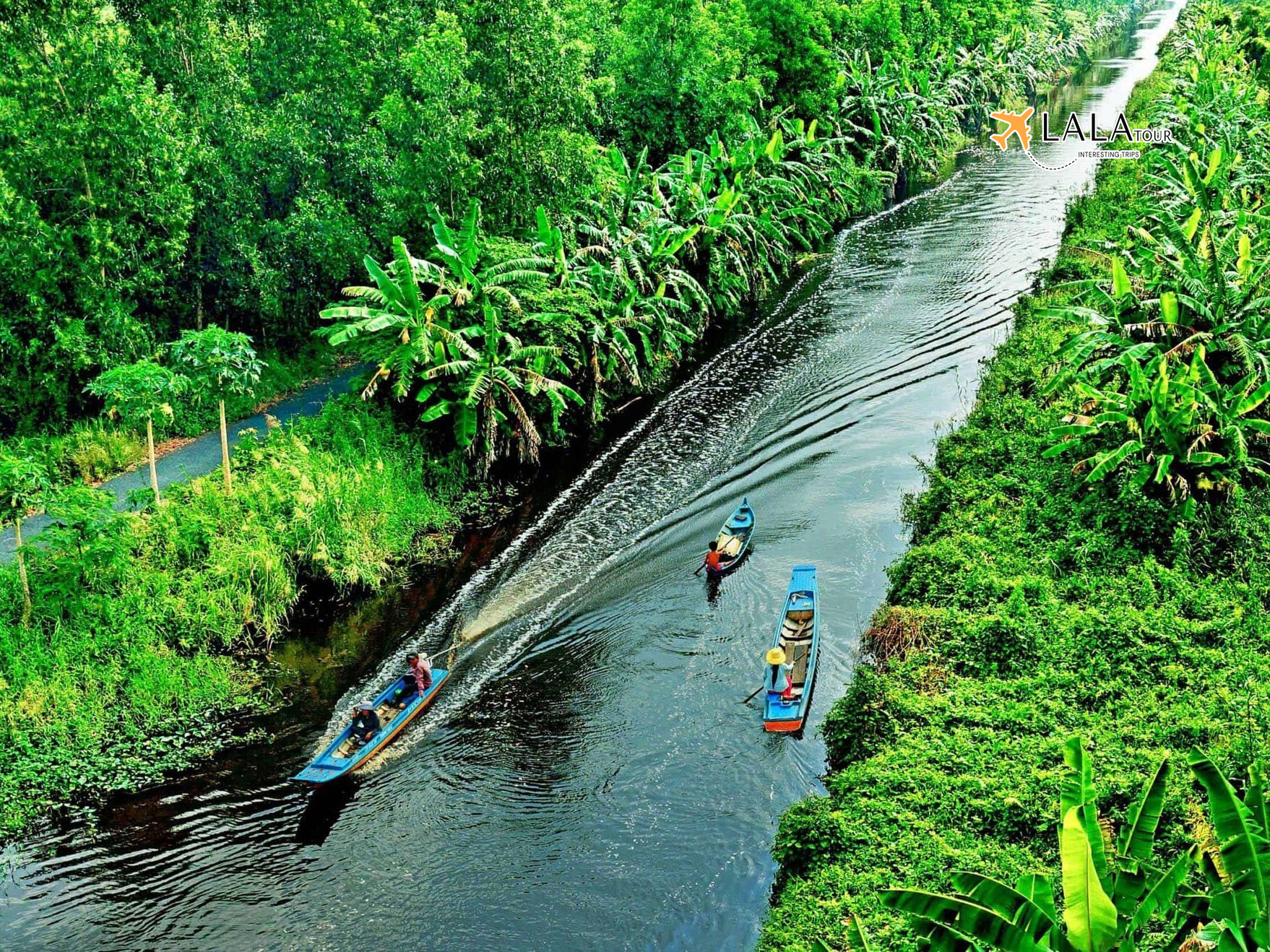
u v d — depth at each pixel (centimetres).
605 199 4141
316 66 3909
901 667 2167
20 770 2125
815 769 2064
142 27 3409
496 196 3556
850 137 6594
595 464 3438
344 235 3578
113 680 2328
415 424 3303
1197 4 10925
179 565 2597
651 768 2108
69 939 1775
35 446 2994
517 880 1858
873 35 7325
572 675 2414
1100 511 2547
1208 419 2548
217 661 2462
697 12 4950
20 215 2895
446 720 2298
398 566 2873
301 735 2273
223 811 2062
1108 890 1121
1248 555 2373
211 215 3453
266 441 3069
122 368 2598
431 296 3462
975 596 2338
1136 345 2725
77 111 2973
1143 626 2136
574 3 4678
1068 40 12506
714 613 2586
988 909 1067
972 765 1831
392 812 2041
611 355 3638
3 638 2289
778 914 1619
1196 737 1805
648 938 1727
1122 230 4419
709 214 4441
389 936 1762
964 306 4562
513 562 2898
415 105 3347
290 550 2727
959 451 3003
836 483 3134
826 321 4538
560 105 3516
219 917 1814
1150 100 7275
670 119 5091
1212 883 1138
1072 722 1923
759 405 3759
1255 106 5272
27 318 3055
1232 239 2870
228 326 3688
